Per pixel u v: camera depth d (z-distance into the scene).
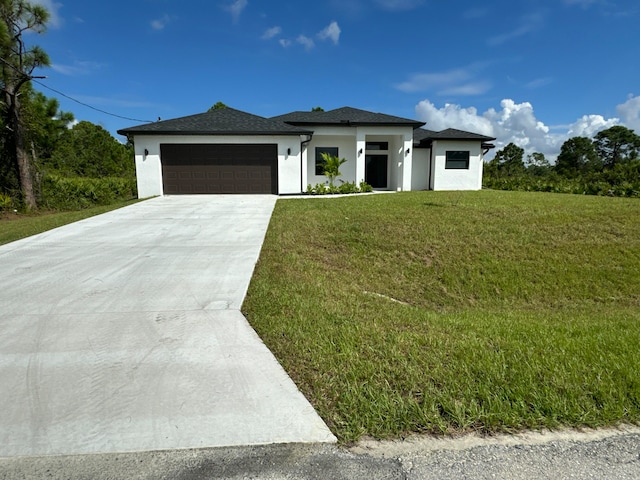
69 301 4.34
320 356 3.10
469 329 3.82
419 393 2.60
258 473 1.99
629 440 2.19
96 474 1.98
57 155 27.59
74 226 9.07
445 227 8.38
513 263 6.81
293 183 15.88
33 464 2.05
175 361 3.05
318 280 5.43
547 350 3.23
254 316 3.93
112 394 2.63
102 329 3.62
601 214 9.31
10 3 12.81
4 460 2.07
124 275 5.32
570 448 2.13
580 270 6.61
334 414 2.43
